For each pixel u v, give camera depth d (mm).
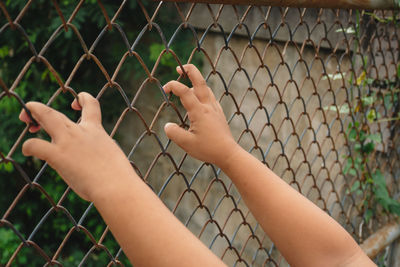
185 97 815
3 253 3934
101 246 870
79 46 3893
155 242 564
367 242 1753
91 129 626
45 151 594
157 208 584
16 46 4062
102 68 771
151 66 3766
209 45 3340
